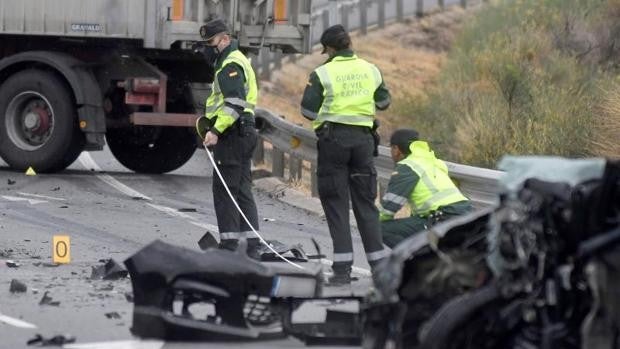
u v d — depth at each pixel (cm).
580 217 1781
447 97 6531
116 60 4938
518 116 5428
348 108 3022
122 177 5131
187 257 2206
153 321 2211
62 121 4881
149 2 4728
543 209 1817
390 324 1958
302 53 4969
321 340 2267
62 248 3278
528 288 1822
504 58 6681
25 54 4912
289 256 3291
